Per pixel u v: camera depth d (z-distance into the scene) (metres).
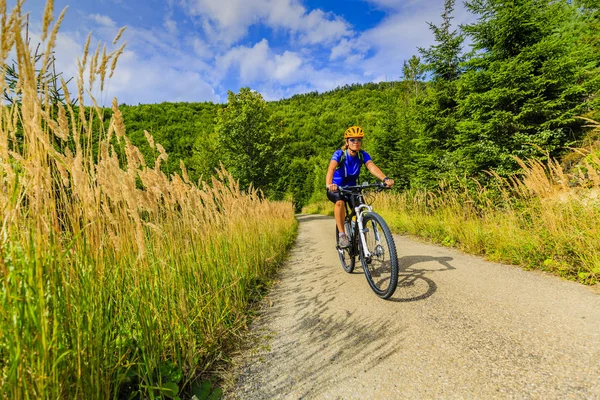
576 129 8.06
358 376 1.47
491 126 8.15
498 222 4.58
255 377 1.58
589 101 7.42
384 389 1.35
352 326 2.05
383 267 2.65
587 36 10.05
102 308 1.29
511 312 2.00
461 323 1.90
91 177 1.32
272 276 4.02
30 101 1.02
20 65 0.97
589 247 2.85
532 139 7.62
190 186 2.63
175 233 2.17
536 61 7.88
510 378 1.31
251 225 4.50
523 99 8.11
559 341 1.57
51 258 1.04
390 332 1.90
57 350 1.03
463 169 9.09
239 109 23.77
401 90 29.59
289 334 2.07
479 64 9.34
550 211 3.56
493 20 8.61
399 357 1.59
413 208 8.70
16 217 1.00
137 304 1.47
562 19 8.74
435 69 13.50
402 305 2.32
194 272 2.32
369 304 2.43
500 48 8.86
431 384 1.34
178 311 1.81
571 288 2.44
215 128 24.58
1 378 0.93
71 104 1.24
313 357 1.72
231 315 2.42
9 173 1.01
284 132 25.55
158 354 1.46
